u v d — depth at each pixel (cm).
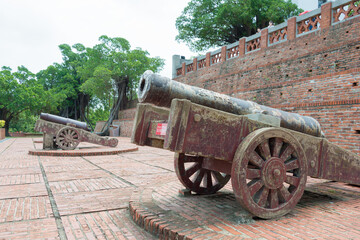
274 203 311
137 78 2956
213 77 1580
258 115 321
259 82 1250
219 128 298
